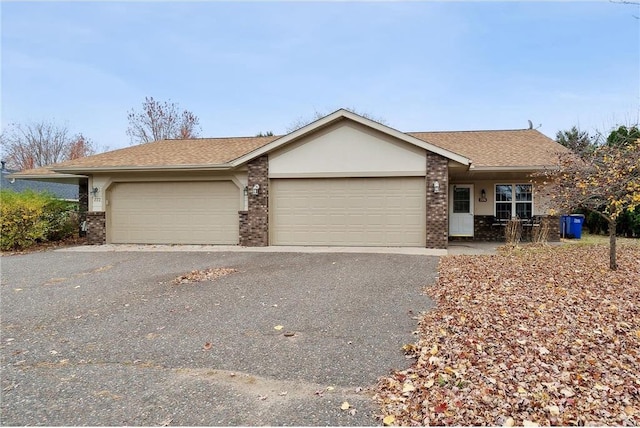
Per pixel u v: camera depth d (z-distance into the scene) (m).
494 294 6.54
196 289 7.28
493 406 3.21
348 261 9.95
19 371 4.01
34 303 6.45
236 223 13.71
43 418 3.13
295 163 12.88
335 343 4.65
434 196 12.16
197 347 4.59
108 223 14.35
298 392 3.52
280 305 6.21
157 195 14.14
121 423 3.05
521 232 14.26
